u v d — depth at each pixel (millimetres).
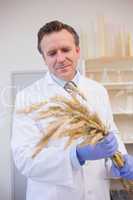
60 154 771
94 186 915
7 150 2189
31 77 2186
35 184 926
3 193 2180
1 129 2184
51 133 662
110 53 2047
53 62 846
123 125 2068
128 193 799
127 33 2076
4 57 2201
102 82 2018
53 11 2195
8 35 2197
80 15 2191
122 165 780
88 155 735
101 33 2053
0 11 2205
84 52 2041
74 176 831
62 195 881
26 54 2195
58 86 900
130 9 2195
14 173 2176
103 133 701
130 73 2088
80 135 649
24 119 853
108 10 2184
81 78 1031
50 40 822
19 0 2207
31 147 797
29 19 2195
